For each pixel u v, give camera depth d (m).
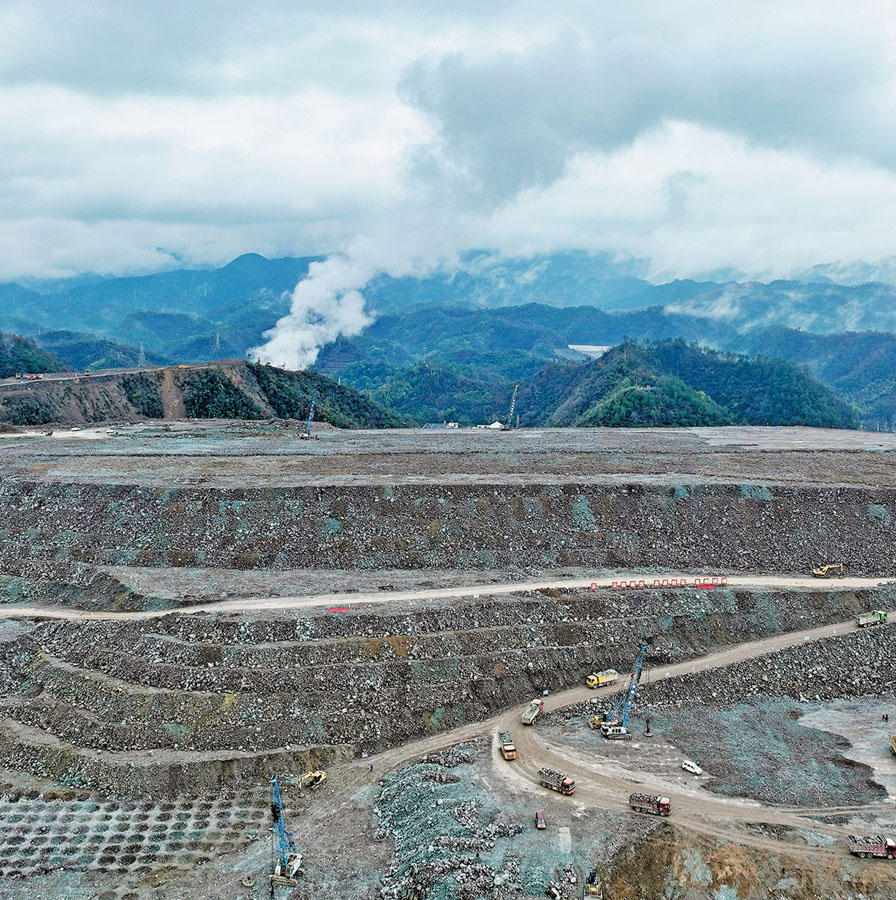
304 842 83.81
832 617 132.00
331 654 108.62
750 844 79.81
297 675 104.56
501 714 106.31
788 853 78.88
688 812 84.81
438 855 77.75
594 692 111.81
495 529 148.38
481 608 120.44
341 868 79.81
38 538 143.75
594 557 144.88
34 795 91.56
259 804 90.19
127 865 80.69
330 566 137.38
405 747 99.62
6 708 105.75
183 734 97.62
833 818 85.00
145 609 120.38
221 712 99.56
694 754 97.75
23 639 116.75
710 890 75.38
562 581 134.12
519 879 75.31
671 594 130.25
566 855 78.31
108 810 89.12
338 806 89.44
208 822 87.19
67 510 148.88
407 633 114.00
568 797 87.50
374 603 120.19
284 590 125.38
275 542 141.00
